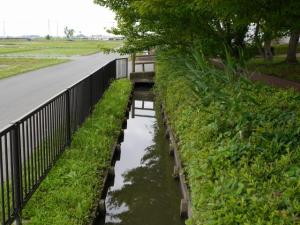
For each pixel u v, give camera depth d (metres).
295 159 4.28
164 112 11.74
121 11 10.77
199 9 6.76
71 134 7.39
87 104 9.45
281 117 5.64
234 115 5.88
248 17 5.76
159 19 9.95
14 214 4.28
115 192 7.13
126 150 9.73
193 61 9.91
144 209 6.49
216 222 3.44
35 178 5.10
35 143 5.14
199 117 6.67
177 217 6.21
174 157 8.10
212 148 5.21
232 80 7.14
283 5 5.45
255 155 4.59
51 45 74.44
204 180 4.51
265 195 3.64
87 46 69.19
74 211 4.89
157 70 18.16
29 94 14.16
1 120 9.71
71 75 21.42
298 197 3.49
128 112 13.65
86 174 6.00
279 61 18.25
